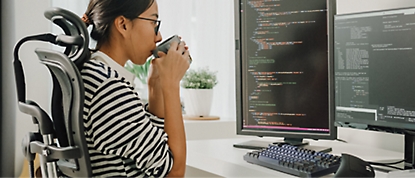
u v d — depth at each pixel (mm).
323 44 1404
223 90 2998
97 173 1014
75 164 843
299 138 1498
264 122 1508
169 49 1146
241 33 1527
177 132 1100
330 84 1384
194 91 2443
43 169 882
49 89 2648
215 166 1277
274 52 1479
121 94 962
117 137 944
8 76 2432
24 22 2496
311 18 1417
